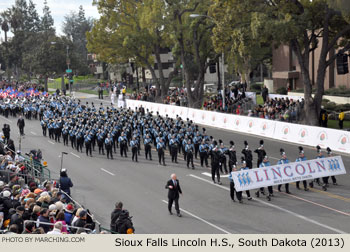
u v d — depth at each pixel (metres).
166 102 51.19
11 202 13.67
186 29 47.53
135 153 27.75
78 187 22.23
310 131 29.70
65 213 13.65
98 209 18.66
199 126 39.84
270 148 29.42
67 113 40.97
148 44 55.16
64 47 82.12
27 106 47.69
